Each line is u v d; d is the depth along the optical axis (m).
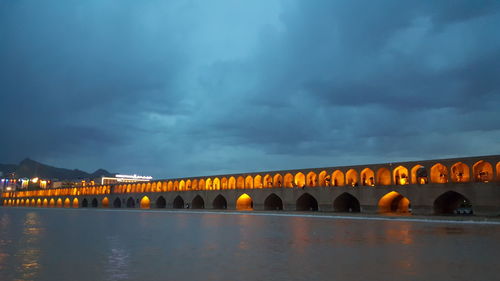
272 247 15.56
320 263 11.91
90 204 85.00
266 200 52.09
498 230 22.61
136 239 18.80
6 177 171.88
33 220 36.16
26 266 11.74
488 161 33.75
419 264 11.62
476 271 10.60
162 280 9.82
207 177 61.16
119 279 9.98
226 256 13.36
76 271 10.97
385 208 42.16
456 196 39.69
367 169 42.53
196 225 28.08
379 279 9.71
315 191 46.25
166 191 67.06
